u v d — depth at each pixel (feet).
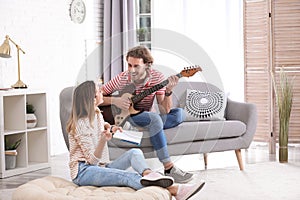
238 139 17.40
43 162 19.27
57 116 22.17
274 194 14.33
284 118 18.75
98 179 11.39
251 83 21.74
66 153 22.43
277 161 19.13
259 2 21.20
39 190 10.75
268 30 20.81
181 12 24.58
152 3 24.85
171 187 11.25
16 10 19.99
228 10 24.03
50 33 21.67
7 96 18.63
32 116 18.86
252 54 21.61
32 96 19.45
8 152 17.74
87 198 10.08
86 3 23.73
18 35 20.11
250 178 16.33
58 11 22.08
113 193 10.66
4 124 18.70
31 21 20.71
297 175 16.67
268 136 21.12
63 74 22.39
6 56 18.17
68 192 10.96
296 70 20.95
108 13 24.40
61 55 22.26
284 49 20.94
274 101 20.70
